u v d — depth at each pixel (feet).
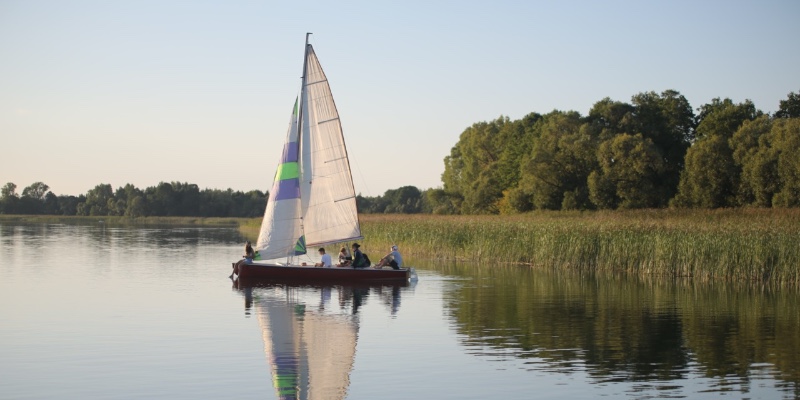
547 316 89.56
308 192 132.67
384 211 579.48
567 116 341.62
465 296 107.86
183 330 79.66
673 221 170.71
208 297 106.42
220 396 55.01
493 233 171.94
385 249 198.49
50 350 69.41
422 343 73.51
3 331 78.43
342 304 99.86
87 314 89.81
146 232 348.79
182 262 165.89
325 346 71.92
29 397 54.60
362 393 56.08
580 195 308.60
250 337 76.07
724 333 78.74
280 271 124.67
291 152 131.95
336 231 133.49
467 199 385.70
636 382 59.21
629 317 88.84
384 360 66.28
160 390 56.39
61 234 315.58
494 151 418.72
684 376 61.11
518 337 76.64
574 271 145.38
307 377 60.39
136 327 81.25
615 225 153.89
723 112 306.14
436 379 59.93
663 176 309.83
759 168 252.42
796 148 241.96
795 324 83.92
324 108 132.67
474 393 56.13
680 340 75.00
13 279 127.13
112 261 167.22
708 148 273.95
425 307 97.04
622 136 297.33
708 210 236.02
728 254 127.95
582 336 77.15
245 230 382.83
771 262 123.95
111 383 58.13
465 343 73.46
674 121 332.19
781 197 243.81
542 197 322.55
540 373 61.93
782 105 332.19
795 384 58.80
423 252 185.26
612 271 143.13
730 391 56.85
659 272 135.95
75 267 150.92
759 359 66.85
